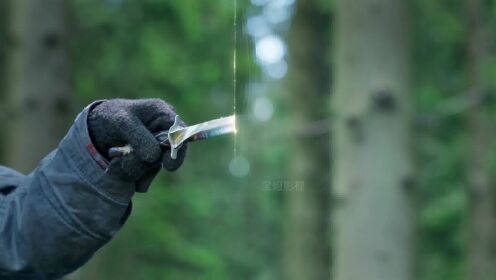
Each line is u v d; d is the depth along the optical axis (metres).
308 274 12.76
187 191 13.54
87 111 2.44
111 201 2.42
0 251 2.52
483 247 11.38
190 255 12.89
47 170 2.47
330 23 13.34
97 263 11.59
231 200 19.11
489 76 11.40
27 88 8.03
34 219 2.45
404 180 7.11
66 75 8.22
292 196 13.07
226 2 12.70
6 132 8.21
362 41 7.16
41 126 8.01
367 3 7.16
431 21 12.66
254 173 16.05
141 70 11.66
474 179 11.40
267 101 16.16
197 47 12.56
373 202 7.06
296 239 12.97
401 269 7.10
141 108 2.42
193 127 2.31
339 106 7.30
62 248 2.46
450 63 12.98
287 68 13.62
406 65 7.20
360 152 7.11
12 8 8.21
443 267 12.95
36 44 8.08
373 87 7.08
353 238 7.12
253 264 19.98
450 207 12.78
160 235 12.64
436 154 13.09
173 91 12.30
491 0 12.09
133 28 11.40
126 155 2.37
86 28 10.97
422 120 12.16
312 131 10.79
